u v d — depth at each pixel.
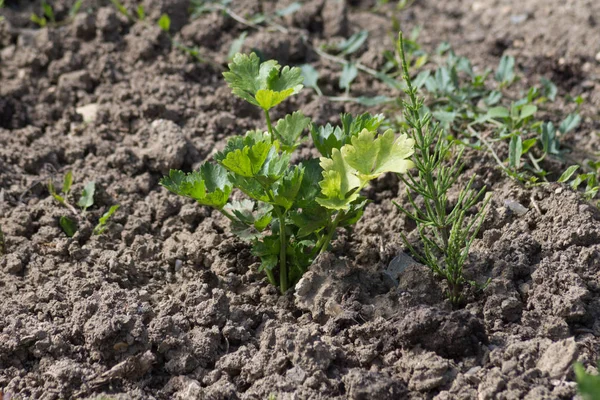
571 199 3.68
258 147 3.04
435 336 3.09
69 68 5.08
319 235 3.58
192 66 5.09
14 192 4.19
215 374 3.16
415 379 3.01
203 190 3.20
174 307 3.40
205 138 4.61
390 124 4.60
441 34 5.74
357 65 5.19
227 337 3.30
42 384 3.14
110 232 3.96
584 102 4.91
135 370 3.14
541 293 3.29
